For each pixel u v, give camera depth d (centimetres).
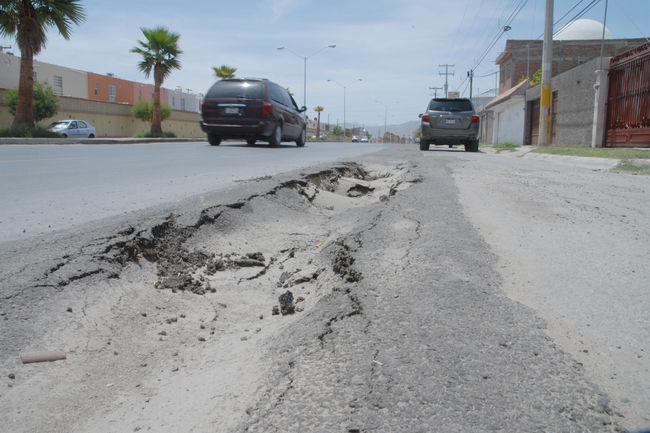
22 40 1872
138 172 686
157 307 243
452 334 186
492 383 153
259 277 306
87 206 405
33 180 582
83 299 224
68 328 200
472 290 230
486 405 142
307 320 204
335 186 689
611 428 134
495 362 166
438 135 1566
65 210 387
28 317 199
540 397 147
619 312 212
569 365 166
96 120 3158
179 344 207
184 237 336
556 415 138
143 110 3356
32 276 229
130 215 350
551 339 185
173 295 262
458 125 1550
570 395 148
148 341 208
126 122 3447
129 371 182
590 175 725
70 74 3812
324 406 143
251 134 1352
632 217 410
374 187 700
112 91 4291
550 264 277
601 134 1413
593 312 212
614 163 877
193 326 227
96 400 162
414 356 169
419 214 397
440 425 133
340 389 151
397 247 300
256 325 231
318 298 253
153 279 277
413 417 137
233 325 232
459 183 611
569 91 1677
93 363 184
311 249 355
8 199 441
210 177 625
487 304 214
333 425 134
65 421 150
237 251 343
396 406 142
